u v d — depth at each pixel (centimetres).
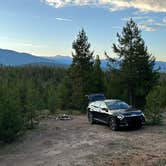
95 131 1886
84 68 3784
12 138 1664
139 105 3594
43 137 1734
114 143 1501
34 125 2155
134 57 3612
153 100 2103
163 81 3881
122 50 3719
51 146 1505
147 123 2111
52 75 12769
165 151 1290
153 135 1686
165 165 1080
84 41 3803
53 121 2450
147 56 3606
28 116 2017
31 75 12812
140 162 1130
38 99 2466
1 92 1706
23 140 1675
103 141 1560
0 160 1291
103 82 4116
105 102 2095
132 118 1866
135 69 3572
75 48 3803
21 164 1209
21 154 1380
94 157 1245
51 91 3447
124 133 1792
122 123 1850
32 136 1772
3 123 1619
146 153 1265
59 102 3559
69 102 3922
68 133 1833
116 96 3691
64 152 1366
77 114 3312
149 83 3538
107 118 1975
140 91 3512
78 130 1938
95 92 3791
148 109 2114
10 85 2233
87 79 3772
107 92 3778
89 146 1458
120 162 1144
